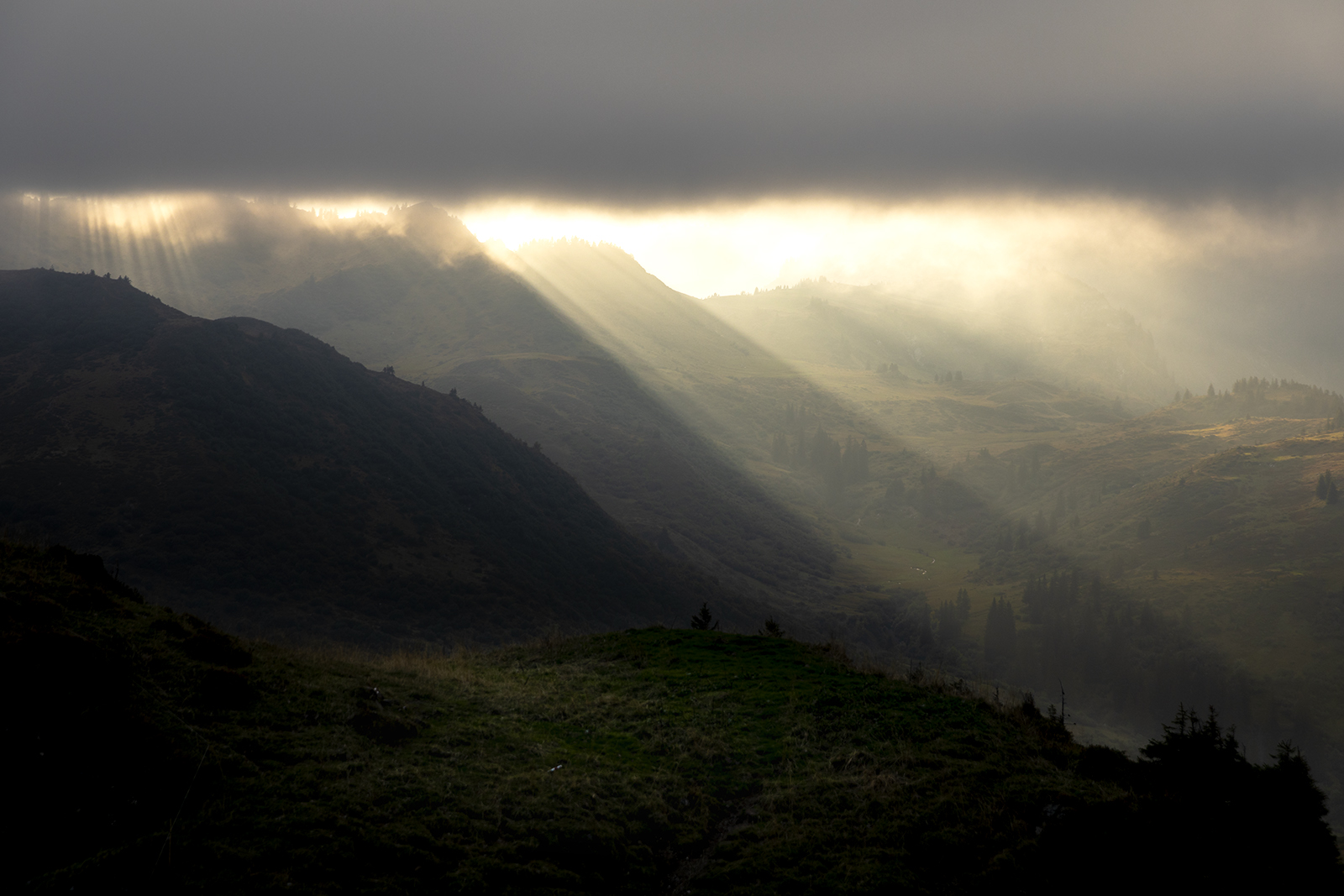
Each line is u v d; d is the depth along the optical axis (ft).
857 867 33.37
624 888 32.19
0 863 25.45
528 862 31.68
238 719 37.47
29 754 28.89
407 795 34.35
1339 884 31.83
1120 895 30.91
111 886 24.93
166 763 30.94
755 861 34.45
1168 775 37.83
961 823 36.58
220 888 25.72
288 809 30.73
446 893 28.53
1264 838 33.09
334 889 26.94
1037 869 32.71
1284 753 36.22
